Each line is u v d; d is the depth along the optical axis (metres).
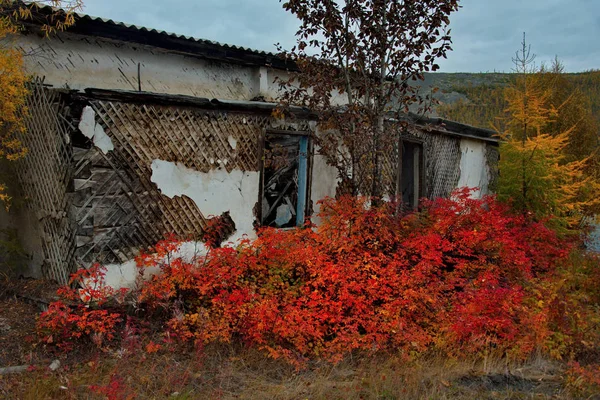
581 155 14.06
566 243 8.61
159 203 6.28
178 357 5.12
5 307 5.85
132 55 7.96
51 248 6.04
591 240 11.98
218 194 6.95
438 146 11.21
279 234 6.41
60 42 7.16
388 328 5.58
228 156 7.05
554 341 5.96
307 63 7.70
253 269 6.19
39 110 5.91
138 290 5.77
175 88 8.55
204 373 4.86
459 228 7.62
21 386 4.21
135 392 4.21
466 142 12.41
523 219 8.98
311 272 6.02
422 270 6.19
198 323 5.28
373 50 7.52
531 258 7.71
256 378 4.89
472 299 5.93
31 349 4.93
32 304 5.89
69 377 4.43
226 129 7.00
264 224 8.25
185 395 4.34
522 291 6.25
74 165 5.49
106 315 5.35
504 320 5.64
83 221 5.54
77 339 5.16
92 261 5.64
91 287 5.54
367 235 6.86
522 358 5.69
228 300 5.46
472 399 4.72
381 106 7.71
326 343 5.50
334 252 6.53
